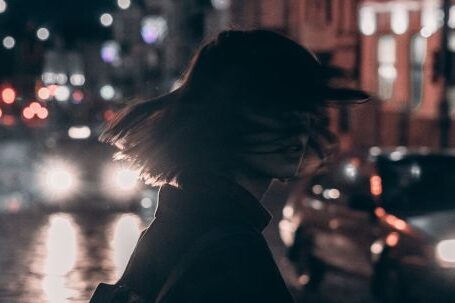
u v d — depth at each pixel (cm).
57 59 6525
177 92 261
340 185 1575
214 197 248
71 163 2738
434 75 2764
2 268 1697
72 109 5894
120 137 260
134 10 9725
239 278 235
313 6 4209
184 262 241
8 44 6712
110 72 9912
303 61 251
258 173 251
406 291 1395
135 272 254
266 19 4650
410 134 3631
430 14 3544
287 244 1681
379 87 3806
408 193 1470
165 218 252
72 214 2620
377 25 3822
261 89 248
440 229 1391
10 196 3033
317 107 250
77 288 1530
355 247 1491
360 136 3756
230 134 249
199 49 258
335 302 1501
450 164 1515
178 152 251
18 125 6316
